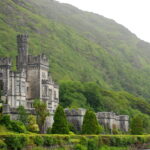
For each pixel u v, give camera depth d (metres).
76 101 197.50
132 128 152.62
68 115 133.75
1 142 74.25
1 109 108.44
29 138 82.75
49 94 150.62
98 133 120.94
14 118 111.25
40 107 116.00
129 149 123.44
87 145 101.75
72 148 95.44
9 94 131.50
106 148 110.38
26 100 143.88
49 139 88.81
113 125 155.50
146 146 138.12
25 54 148.50
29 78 146.38
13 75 133.62
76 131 125.81
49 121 122.75
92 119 119.88
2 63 132.50
